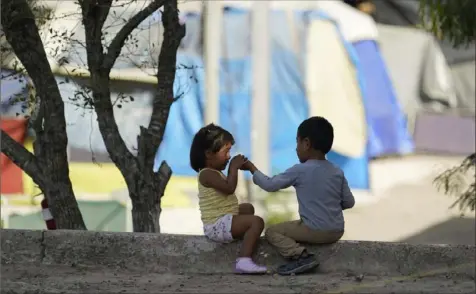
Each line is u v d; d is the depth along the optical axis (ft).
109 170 147.33
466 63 182.91
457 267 61.77
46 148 81.25
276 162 161.38
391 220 152.56
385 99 173.68
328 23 168.76
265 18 144.36
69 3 97.50
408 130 178.09
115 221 131.34
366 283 58.29
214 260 63.36
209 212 62.49
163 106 84.07
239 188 139.33
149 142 82.94
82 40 92.63
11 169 142.72
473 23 79.61
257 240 62.69
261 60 144.15
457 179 108.78
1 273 61.82
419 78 182.50
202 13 144.46
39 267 64.08
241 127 159.33
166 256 63.77
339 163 166.61
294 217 137.18
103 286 57.41
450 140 178.19
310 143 62.13
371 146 171.12
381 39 182.70
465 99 182.39
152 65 91.76
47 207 87.30
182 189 152.97
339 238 62.80
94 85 80.84
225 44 161.17
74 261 64.49
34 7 89.61
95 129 143.43
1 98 95.61
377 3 188.85
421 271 62.18
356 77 169.17
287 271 61.16
